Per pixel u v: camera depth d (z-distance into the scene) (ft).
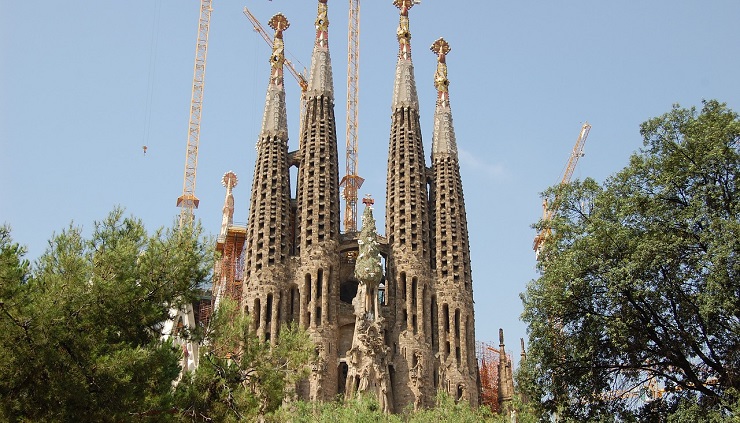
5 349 114.93
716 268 132.77
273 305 401.29
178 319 151.12
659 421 144.36
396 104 453.99
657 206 144.97
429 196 444.96
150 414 127.24
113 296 125.39
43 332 115.55
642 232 145.59
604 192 151.84
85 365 118.62
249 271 412.98
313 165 432.25
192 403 136.05
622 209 146.00
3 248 120.57
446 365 404.98
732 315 136.46
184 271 135.85
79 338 119.96
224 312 147.33
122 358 120.26
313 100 446.60
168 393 130.00
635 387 149.28
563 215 157.38
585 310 148.97
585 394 148.46
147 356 124.47
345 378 402.72
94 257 131.34
